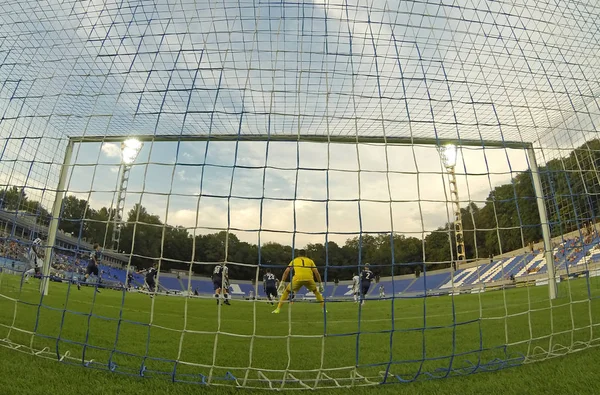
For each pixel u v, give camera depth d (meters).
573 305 8.02
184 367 3.77
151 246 18.61
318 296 8.07
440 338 5.50
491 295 13.70
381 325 7.50
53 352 3.97
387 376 3.23
